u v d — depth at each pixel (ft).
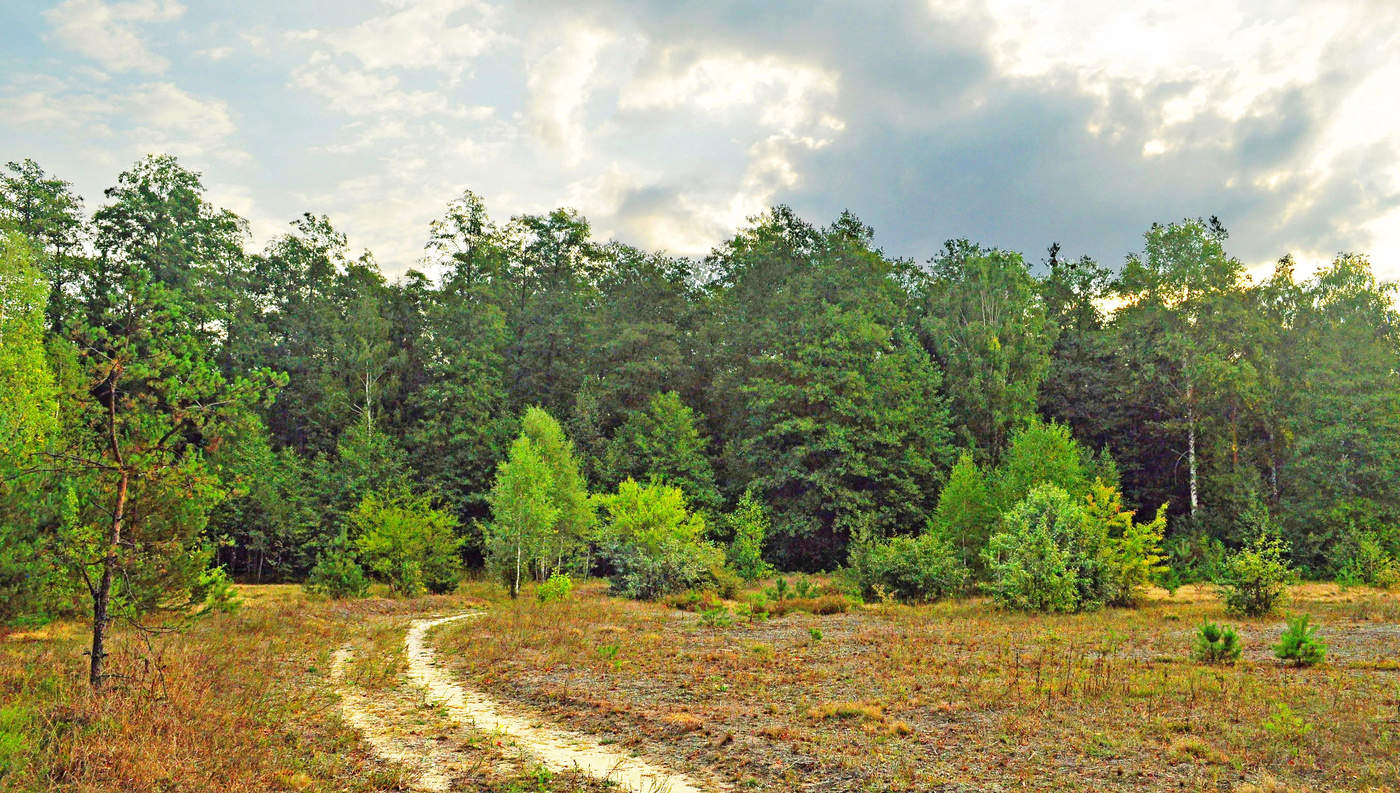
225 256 180.04
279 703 36.76
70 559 34.40
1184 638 58.54
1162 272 156.66
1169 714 33.65
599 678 45.29
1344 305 153.17
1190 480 150.20
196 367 34.17
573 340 197.36
